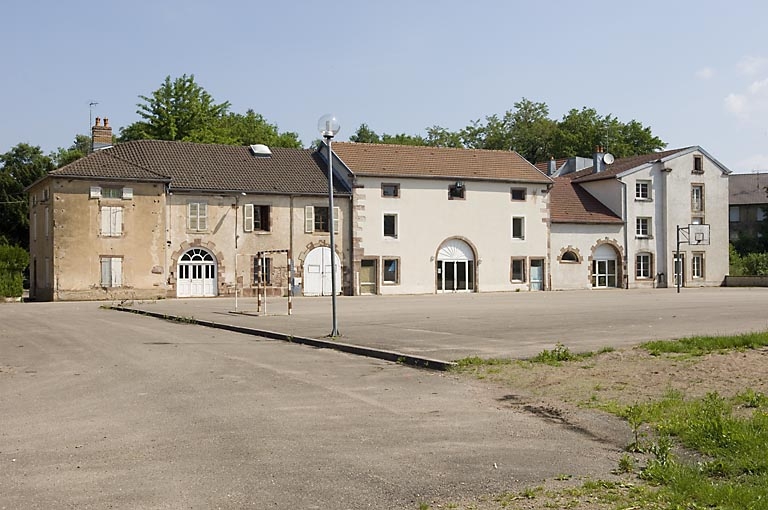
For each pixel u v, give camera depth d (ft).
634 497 19.36
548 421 28.35
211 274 145.59
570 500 19.24
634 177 184.34
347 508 18.66
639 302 110.73
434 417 29.17
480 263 166.71
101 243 136.98
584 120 267.59
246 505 18.79
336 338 57.47
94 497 19.35
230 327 71.15
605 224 180.65
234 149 160.25
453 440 25.45
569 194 188.65
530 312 88.63
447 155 171.22
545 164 216.95
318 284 153.07
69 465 22.33
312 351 52.03
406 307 104.99
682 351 44.11
